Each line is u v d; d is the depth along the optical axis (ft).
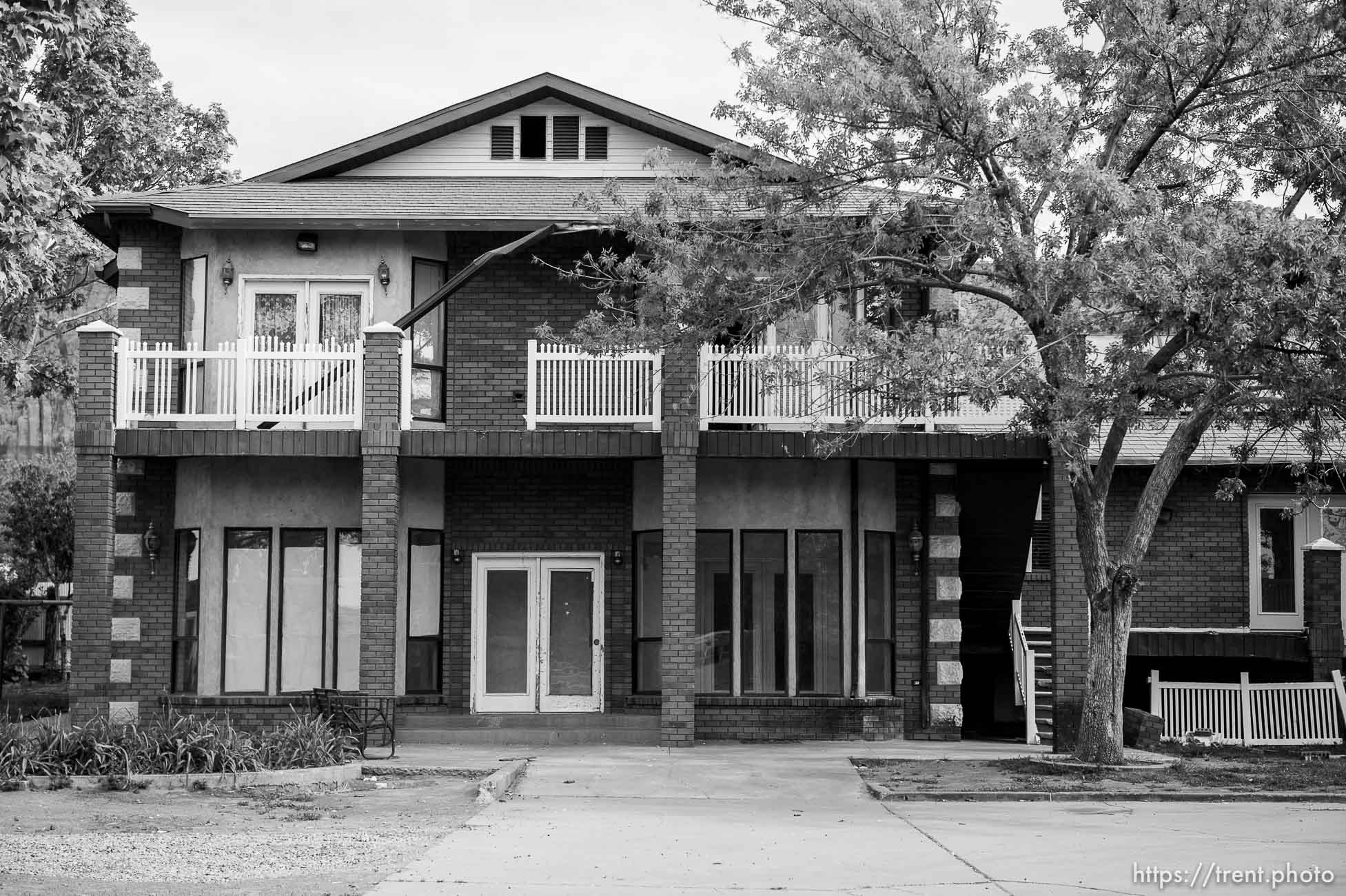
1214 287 46.57
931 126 52.06
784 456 63.00
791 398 63.82
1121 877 34.24
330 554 65.92
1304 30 51.42
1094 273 48.37
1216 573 78.02
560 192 72.08
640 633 67.41
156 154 107.86
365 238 67.56
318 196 70.95
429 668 66.74
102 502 61.93
